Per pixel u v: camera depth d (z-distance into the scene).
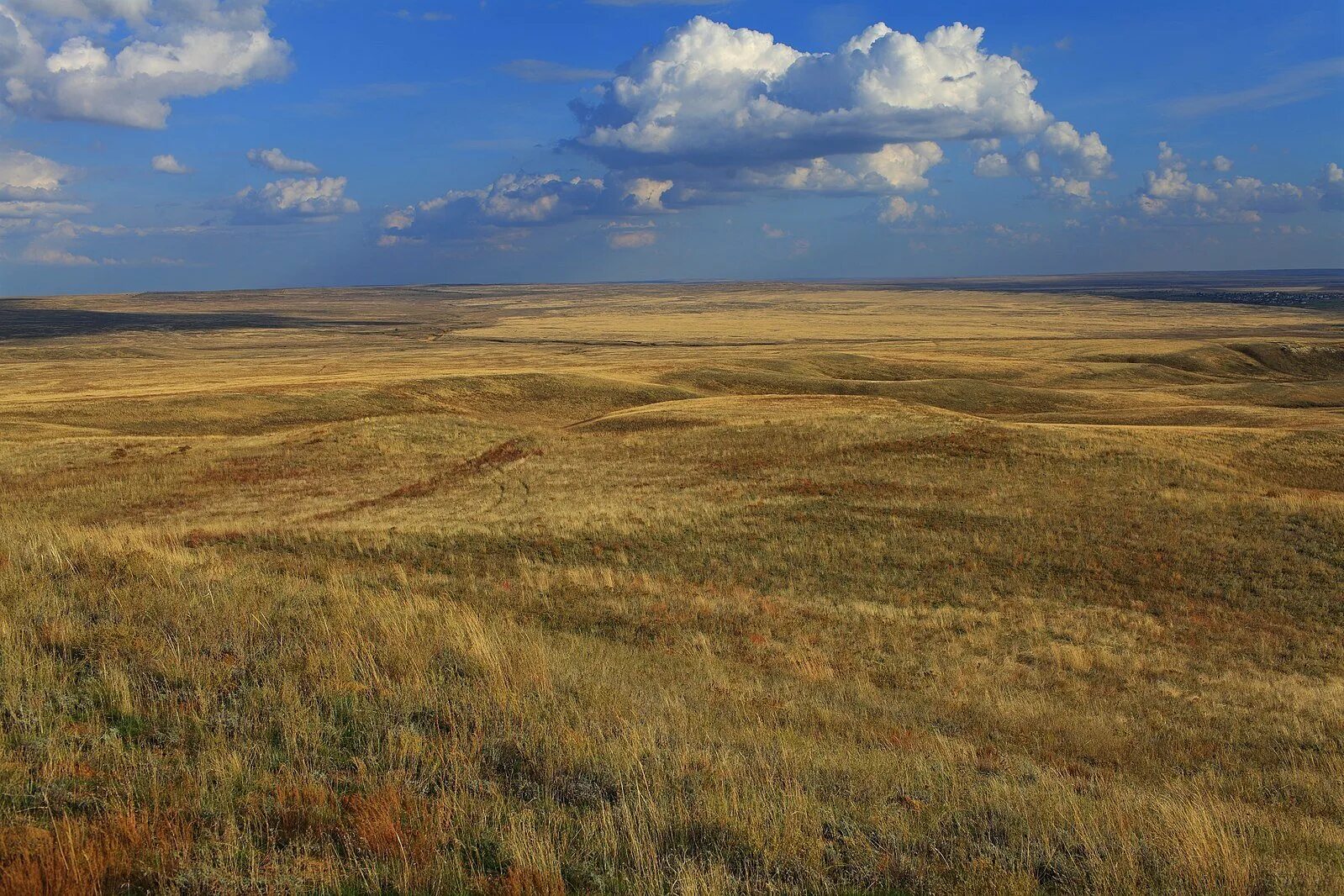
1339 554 26.50
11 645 9.41
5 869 5.25
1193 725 14.93
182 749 7.59
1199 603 23.80
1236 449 42.16
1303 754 13.58
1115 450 39.91
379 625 11.93
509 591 20.19
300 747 7.91
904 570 25.81
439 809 6.71
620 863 6.32
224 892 5.44
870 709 13.52
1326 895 6.89
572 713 9.65
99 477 38.41
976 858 6.91
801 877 6.34
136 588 12.59
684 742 9.17
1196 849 7.12
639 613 19.34
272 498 35.91
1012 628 21.12
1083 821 7.89
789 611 20.91
